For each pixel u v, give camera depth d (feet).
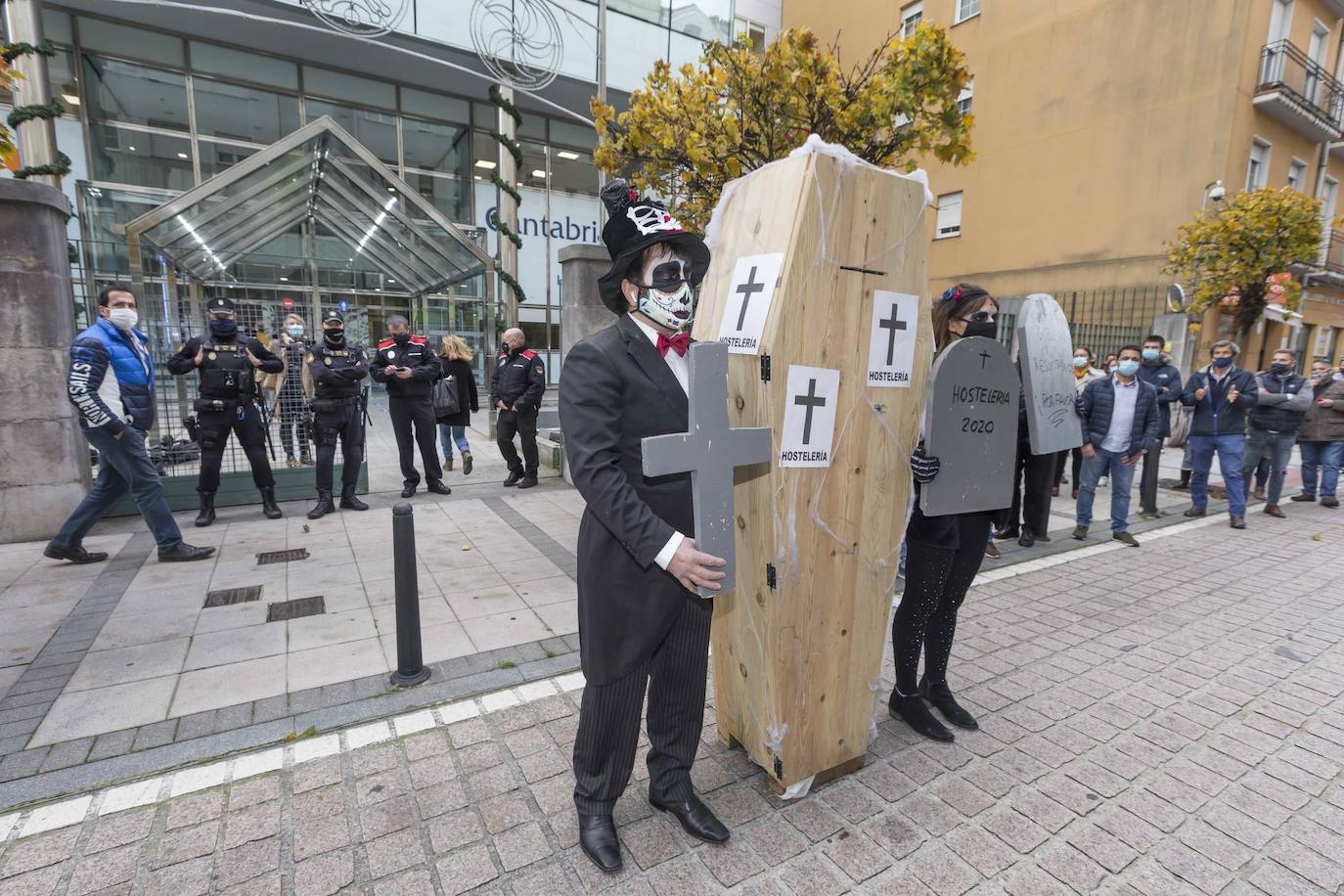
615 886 6.16
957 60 12.59
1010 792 7.64
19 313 15.40
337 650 10.69
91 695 9.22
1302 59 39.19
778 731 7.02
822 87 12.55
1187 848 6.79
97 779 7.48
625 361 5.88
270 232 30.50
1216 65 36.91
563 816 7.07
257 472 18.21
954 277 51.01
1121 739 8.77
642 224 5.80
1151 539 18.98
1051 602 13.79
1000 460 8.14
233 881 6.12
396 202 27.73
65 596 12.77
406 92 46.37
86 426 13.38
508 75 34.12
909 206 6.95
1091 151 42.34
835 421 6.71
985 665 10.87
